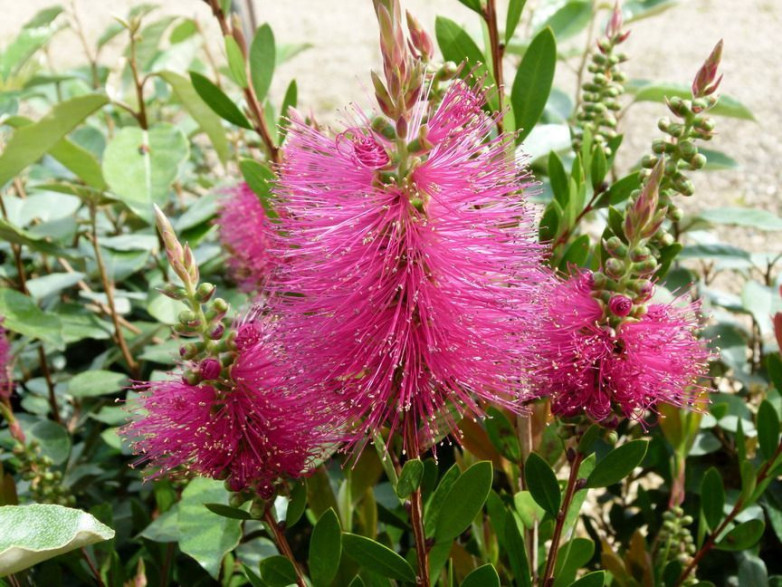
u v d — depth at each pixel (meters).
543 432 0.20
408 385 0.15
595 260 0.20
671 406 0.22
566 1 0.34
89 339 0.35
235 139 0.37
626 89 0.31
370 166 0.14
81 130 0.36
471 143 0.15
